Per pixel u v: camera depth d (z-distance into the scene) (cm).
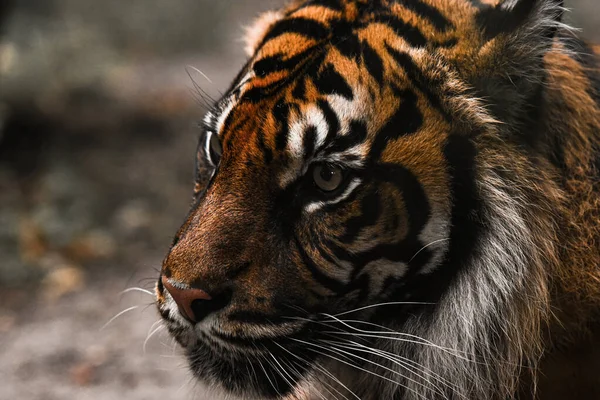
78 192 1684
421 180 566
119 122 2131
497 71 581
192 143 2055
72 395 1080
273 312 571
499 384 611
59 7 3073
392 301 598
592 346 597
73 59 2208
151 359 1173
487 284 587
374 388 656
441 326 603
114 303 1352
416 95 572
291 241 572
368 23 595
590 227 594
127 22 3266
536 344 585
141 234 1600
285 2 741
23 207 1627
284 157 562
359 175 562
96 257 1510
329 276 575
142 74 2747
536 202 586
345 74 571
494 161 579
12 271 1422
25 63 2072
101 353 1191
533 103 589
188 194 1778
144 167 1897
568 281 591
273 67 592
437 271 590
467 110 576
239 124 580
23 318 1305
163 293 602
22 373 1137
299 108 563
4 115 1894
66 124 2048
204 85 2608
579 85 618
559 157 598
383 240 570
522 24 575
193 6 3425
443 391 622
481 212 580
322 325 594
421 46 586
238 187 571
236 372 608
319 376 646
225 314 569
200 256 560
